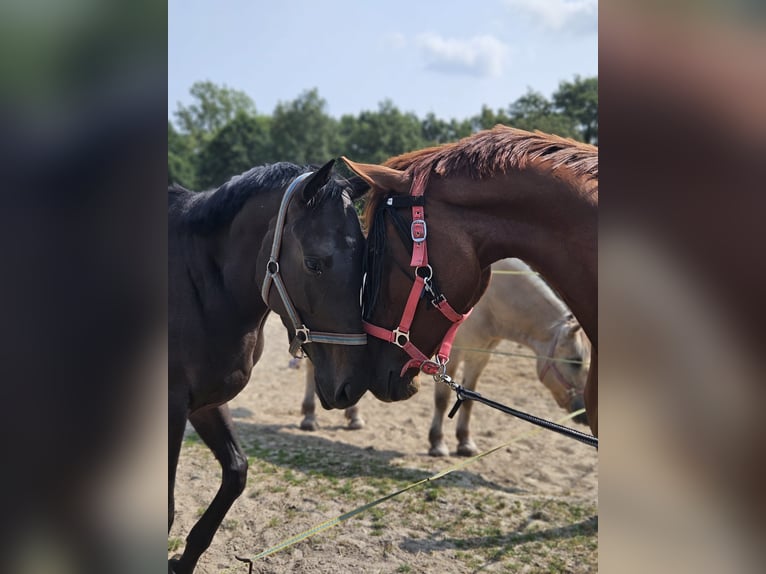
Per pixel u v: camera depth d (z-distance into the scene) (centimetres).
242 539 315
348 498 367
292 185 206
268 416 557
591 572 298
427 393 653
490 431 534
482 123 4397
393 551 309
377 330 196
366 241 201
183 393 212
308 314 200
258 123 4572
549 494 396
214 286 217
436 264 188
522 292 470
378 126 4872
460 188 191
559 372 466
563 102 3034
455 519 348
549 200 185
